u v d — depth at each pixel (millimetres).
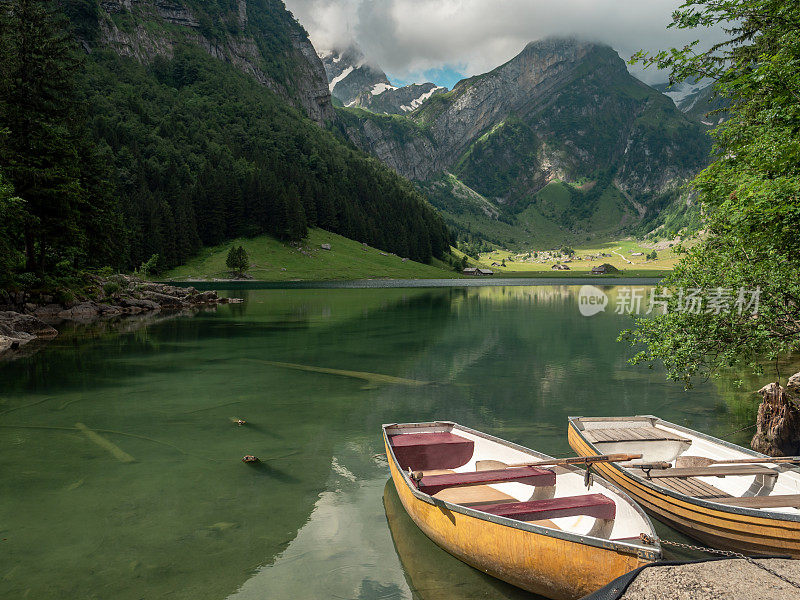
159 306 53812
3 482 10266
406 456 9602
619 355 26125
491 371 22109
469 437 10211
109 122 193125
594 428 11492
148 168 169250
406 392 18281
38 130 41438
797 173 10055
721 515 7051
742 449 9203
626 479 8906
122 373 21234
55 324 38406
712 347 12195
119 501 9398
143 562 7336
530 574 6270
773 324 11172
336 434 13500
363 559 7441
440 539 7418
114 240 66250
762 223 10508
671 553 7586
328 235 190000
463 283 137875
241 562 7344
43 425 14188
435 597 6480
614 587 5141
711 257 12156
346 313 49906
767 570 5352
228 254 142750
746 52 13406
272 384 19453
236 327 37750
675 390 18453
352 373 21562
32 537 8055
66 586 6730
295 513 8945
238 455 11906
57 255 48125
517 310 53875
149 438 13133
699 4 11148
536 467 8469
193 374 21188
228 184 169250
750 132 12250
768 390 12234
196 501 9414
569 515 6922
